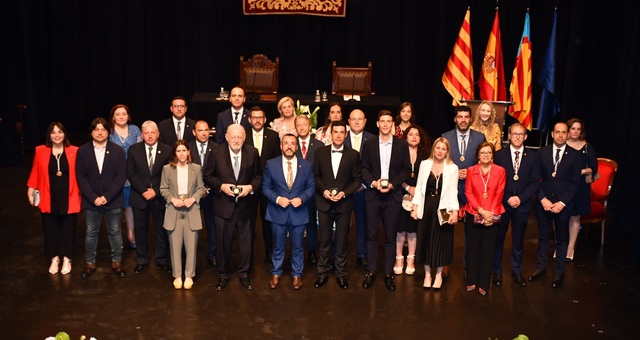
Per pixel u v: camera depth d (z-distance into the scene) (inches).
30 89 485.4
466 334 263.3
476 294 295.9
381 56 552.1
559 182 301.4
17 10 468.1
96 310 274.4
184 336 256.5
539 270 309.7
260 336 257.9
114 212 301.4
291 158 291.4
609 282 311.9
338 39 554.3
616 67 456.1
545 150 304.3
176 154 291.0
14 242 341.4
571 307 287.0
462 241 354.0
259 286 298.7
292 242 295.1
